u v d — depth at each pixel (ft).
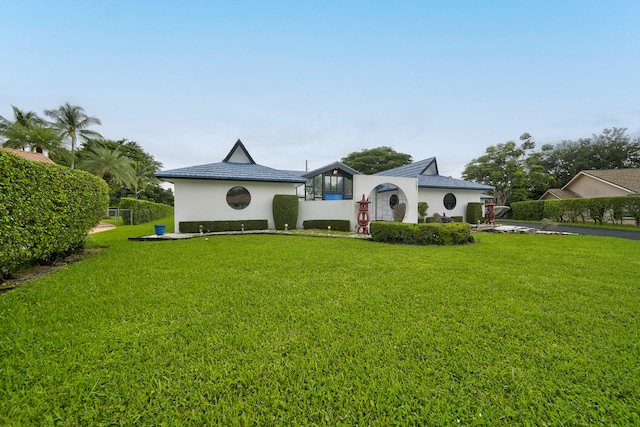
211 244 29.55
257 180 45.11
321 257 21.90
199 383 6.68
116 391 6.40
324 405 6.10
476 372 7.09
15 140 77.56
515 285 14.46
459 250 26.05
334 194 59.00
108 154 95.61
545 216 73.46
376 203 71.77
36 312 10.96
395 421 5.66
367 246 28.37
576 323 9.94
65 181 20.13
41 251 17.56
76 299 12.35
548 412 5.80
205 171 45.01
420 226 30.66
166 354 7.89
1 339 8.71
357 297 12.63
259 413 5.87
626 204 54.60
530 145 97.35
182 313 10.78
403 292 13.34
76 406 5.95
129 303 11.78
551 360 7.60
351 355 7.92
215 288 13.93
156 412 5.84
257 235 39.29
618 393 6.31
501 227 50.93
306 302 12.00
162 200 157.28
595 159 103.50
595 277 16.14
